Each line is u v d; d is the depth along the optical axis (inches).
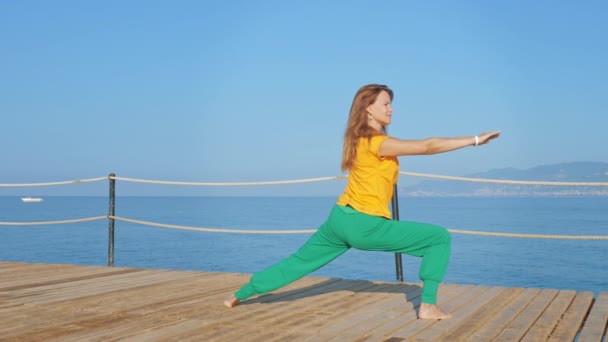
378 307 171.0
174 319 156.7
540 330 144.2
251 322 152.7
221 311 166.1
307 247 162.7
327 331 142.9
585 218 4082.2
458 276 1354.6
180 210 6663.4
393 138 148.1
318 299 183.6
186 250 1802.4
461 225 3412.9
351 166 152.7
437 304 173.5
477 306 170.7
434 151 144.6
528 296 185.9
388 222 152.5
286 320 154.8
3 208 6948.8
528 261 1722.4
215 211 6220.5
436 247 153.7
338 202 157.0
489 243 2522.1
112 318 157.9
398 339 135.8
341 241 157.9
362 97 153.4
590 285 1200.8
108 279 226.2
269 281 165.3
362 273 1380.4
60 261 1374.3
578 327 149.3
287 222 3599.9
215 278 228.1
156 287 207.0
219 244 2087.8
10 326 148.8
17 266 265.6
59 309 169.8
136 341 134.3
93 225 3321.9
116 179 275.7
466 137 143.3
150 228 3043.8
